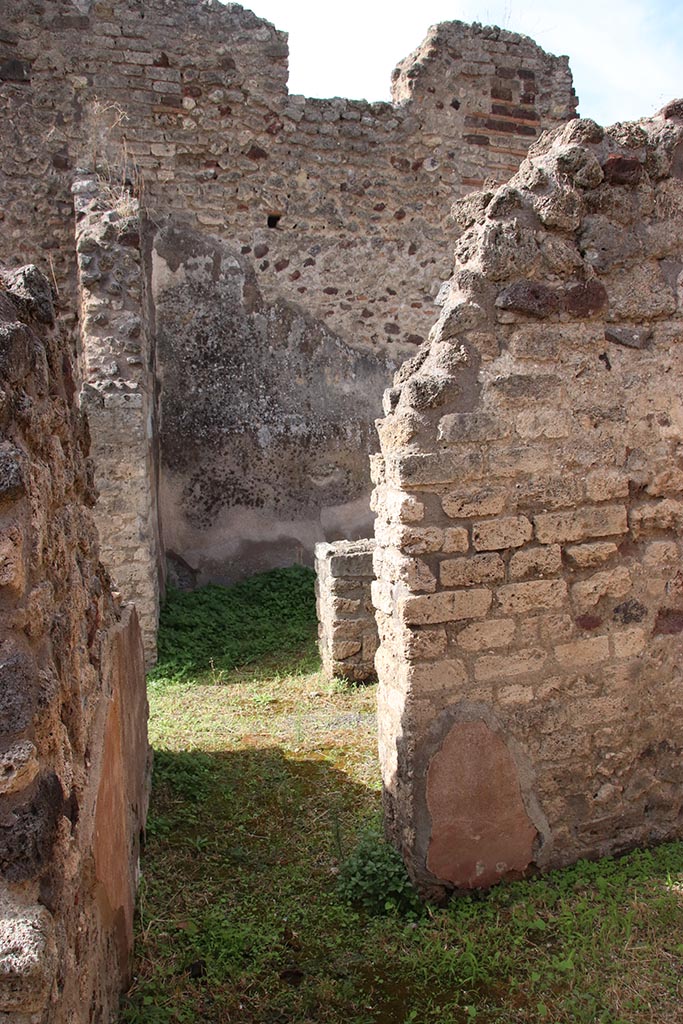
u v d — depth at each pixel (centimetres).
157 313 899
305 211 945
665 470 379
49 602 199
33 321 235
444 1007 293
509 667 360
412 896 349
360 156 959
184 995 296
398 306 981
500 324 353
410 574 345
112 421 675
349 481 963
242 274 926
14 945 144
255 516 930
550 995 296
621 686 378
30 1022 142
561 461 362
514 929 332
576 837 376
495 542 354
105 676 316
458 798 355
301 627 775
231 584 922
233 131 917
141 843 394
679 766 393
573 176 354
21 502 178
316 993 299
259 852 395
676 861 370
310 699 599
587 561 367
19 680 162
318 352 953
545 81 1016
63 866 183
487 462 351
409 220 980
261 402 933
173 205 906
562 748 370
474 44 986
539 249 353
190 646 717
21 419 192
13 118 864
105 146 884
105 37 880
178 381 905
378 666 393
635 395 372
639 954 310
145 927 335
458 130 988
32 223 877
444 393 345
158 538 830
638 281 369
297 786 461
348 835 407
